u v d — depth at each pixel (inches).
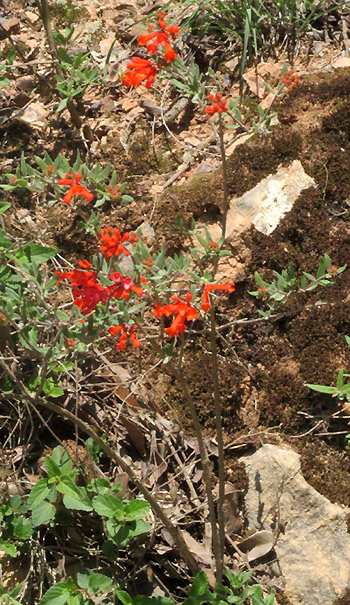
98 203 48.3
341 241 63.1
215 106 45.5
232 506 57.0
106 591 51.7
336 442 58.7
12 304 45.3
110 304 44.2
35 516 52.4
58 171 46.1
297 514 56.6
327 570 54.9
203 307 43.6
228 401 60.9
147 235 66.0
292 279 47.0
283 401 60.3
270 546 55.9
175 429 60.0
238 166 66.0
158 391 61.4
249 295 63.1
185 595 55.7
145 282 43.7
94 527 55.7
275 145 66.2
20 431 58.2
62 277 41.9
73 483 51.9
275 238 63.5
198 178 67.0
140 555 55.1
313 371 60.2
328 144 65.9
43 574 54.2
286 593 55.0
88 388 60.2
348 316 61.0
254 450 59.3
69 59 68.0
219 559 51.6
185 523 55.9
